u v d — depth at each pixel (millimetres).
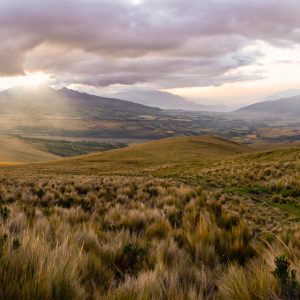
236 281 3221
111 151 110438
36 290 2582
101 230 6453
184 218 7660
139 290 2984
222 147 110188
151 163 72875
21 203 10023
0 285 2564
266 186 19859
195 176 27969
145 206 10141
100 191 13906
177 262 4156
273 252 4359
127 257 4621
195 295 3029
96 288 3119
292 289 3078
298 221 11758
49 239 4832
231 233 5809
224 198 15297
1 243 3598
